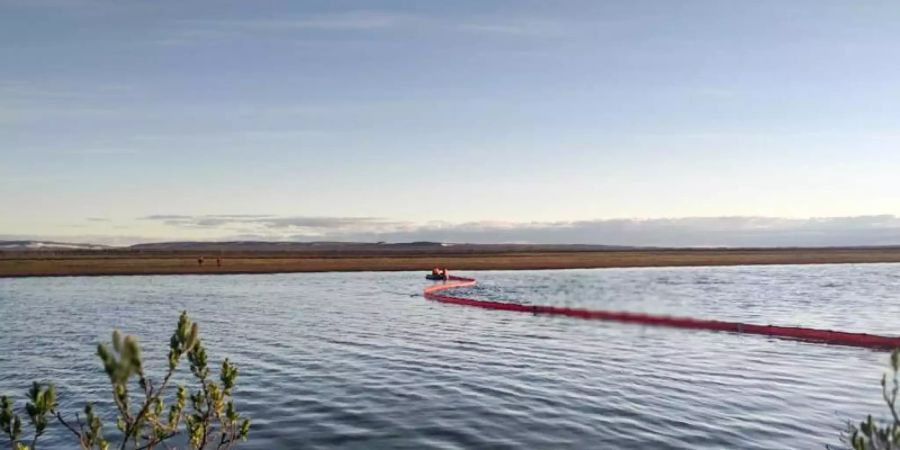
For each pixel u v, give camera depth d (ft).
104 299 191.93
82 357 89.86
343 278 322.55
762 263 543.39
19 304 173.99
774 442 47.96
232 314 151.84
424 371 79.00
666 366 82.43
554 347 100.42
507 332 120.47
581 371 78.59
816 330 110.32
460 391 66.95
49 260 405.80
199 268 373.40
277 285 264.52
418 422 54.49
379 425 53.62
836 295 214.48
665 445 47.32
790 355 92.02
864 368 80.74
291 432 51.49
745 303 183.01
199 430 27.22
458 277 337.11
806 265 526.98
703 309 164.45
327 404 61.36
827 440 48.44
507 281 302.45
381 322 136.98
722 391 66.44
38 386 23.02
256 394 65.82
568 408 59.06
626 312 147.13
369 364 84.53
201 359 26.91
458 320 141.08
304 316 148.15
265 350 96.89
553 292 223.92
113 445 46.96
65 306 168.66
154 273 337.11
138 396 64.28
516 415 56.59
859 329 126.82
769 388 68.03
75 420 55.47
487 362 86.07
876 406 59.57
